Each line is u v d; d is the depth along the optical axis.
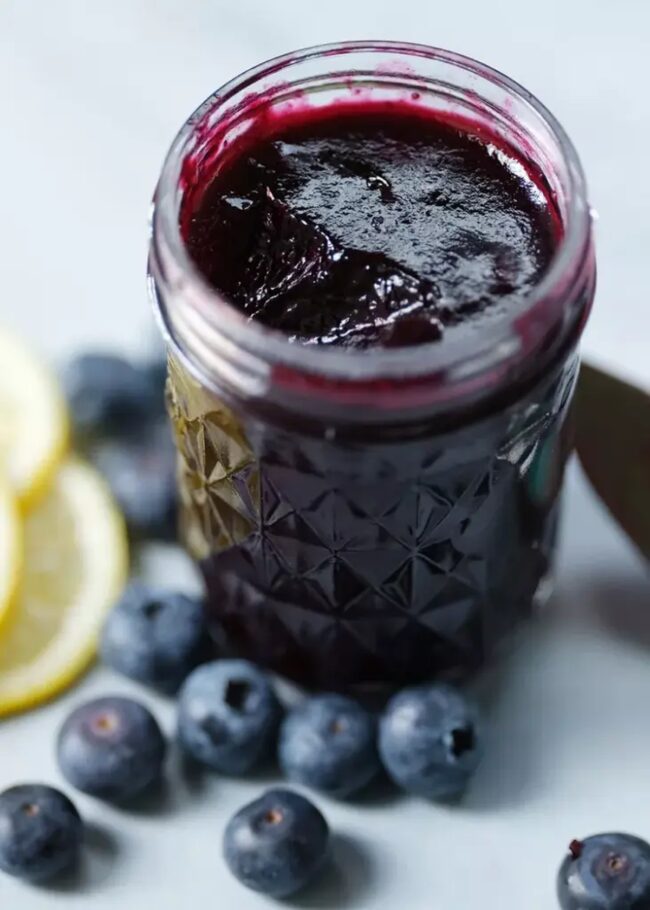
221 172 0.41
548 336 0.39
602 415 0.43
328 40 0.54
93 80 0.53
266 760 0.44
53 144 0.52
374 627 0.43
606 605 0.46
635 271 0.50
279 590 0.43
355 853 0.43
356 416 0.38
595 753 0.44
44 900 0.43
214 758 0.43
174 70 0.53
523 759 0.44
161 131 0.53
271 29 0.54
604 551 0.47
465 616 0.43
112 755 0.43
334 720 0.43
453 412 0.38
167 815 0.44
